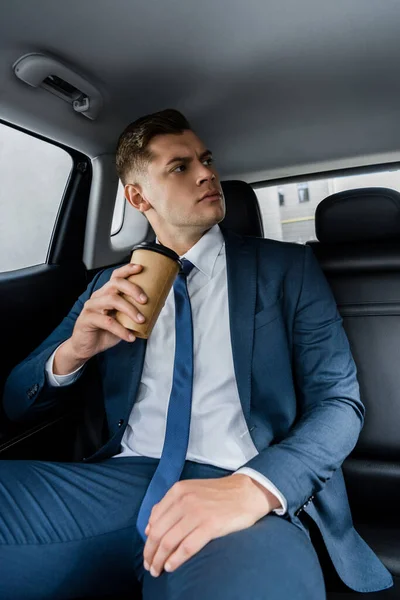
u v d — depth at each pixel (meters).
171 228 1.17
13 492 0.89
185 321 1.00
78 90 1.32
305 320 1.07
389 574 0.91
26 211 1.69
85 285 1.78
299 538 0.73
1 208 1.67
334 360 1.02
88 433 1.41
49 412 1.36
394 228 1.42
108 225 1.90
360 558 0.93
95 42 1.13
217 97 1.48
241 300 1.05
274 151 1.92
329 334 1.05
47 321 1.55
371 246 1.34
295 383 1.09
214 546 0.67
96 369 1.42
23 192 1.69
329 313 1.07
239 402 1.00
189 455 0.98
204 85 1.40
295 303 1.08
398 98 1.57
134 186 1.23
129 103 1.46
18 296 1.44
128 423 1.10
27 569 0.82
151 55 1.22
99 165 1.78
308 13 1.11
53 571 0.84
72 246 1.76
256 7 1.07
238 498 0.72
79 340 0.96
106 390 1.14
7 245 1.63
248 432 0.97
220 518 0.68
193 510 0.68
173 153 1.12
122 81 1.33
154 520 0.70
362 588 0.87
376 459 1.21
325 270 1.35
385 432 1.21
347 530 0.97
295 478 0.77
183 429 0.92
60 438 1.39
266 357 1.02
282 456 0.80
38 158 1.71
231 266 1.10
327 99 1.55
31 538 0.83
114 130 1.63
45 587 0.83
